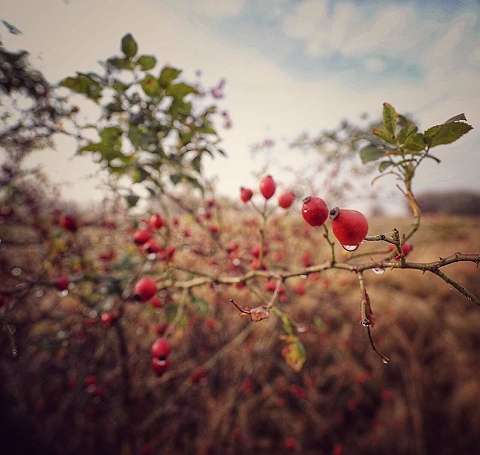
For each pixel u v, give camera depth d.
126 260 2.12
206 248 2.74
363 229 0.97
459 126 1.06
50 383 3.21
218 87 2.56
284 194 1.55
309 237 3.35
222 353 2.93
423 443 3.37
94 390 2.47
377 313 4.61
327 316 3.97
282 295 2.35
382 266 0.98
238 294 3.28
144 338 3.15
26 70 1.79
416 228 1.14
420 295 5.53
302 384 3.67
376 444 3.38
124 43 1.65
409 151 1.16
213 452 2.98
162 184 2.03
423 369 3.99
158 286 1.70
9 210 2.43
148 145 1.61
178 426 3.08
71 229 2.08
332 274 3.86
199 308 1.63
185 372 3.31
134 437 2.65
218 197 3.02
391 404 3.69
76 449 2.92
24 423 2.80
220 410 3.13
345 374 3.81
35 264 2.68
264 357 3.44
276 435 3.42
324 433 3.40
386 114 1.17
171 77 1.66
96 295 2.09
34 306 2.70
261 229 1.49
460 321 4.72
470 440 3.32
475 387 3.71
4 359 2.56
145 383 3.01
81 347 2.90
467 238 5.62
